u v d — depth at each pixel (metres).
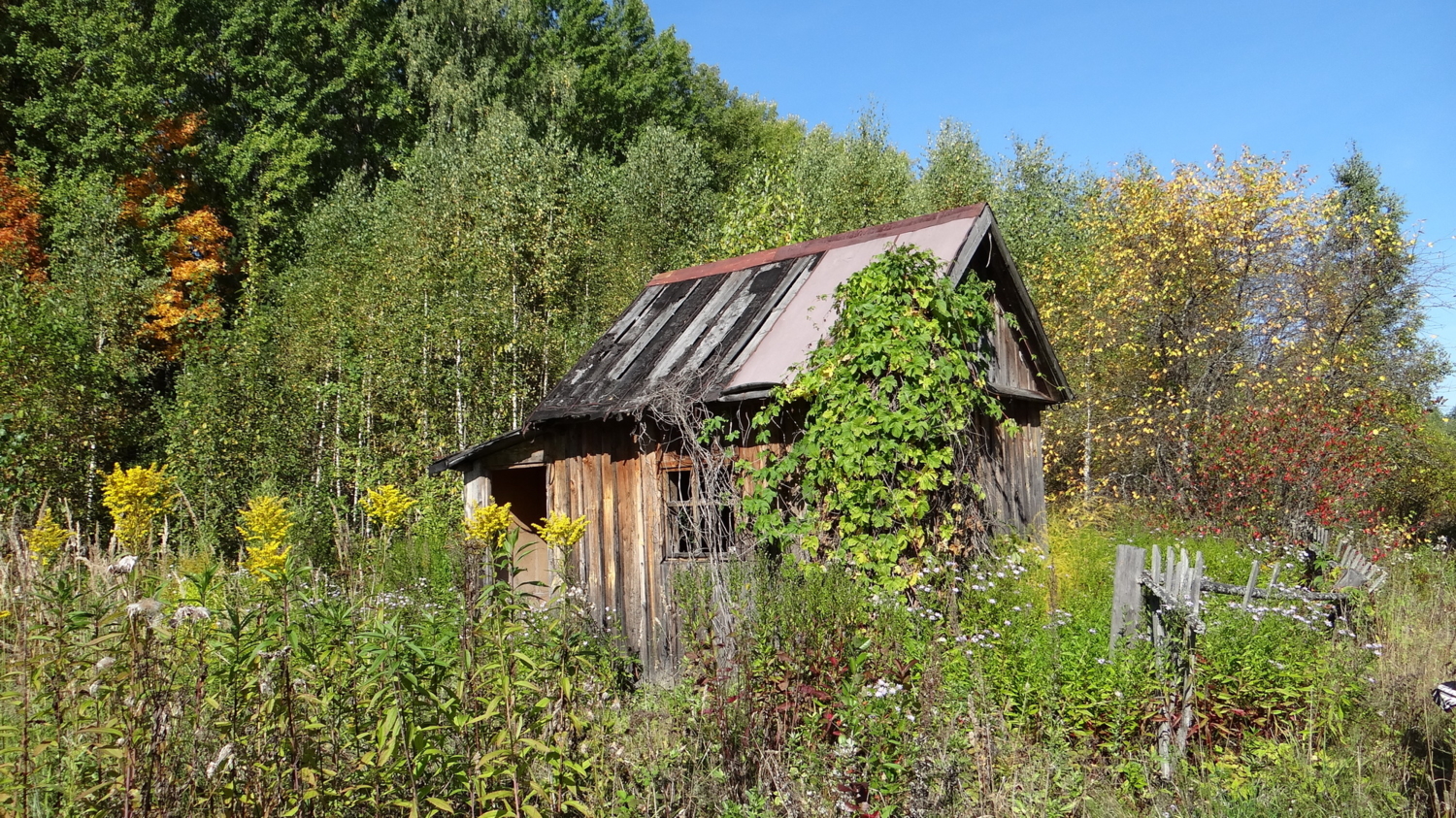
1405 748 5.63
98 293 18.02
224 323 22.95
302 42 28.17
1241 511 13.23
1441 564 11.61
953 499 8.20
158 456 16.89
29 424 13.71
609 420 9.09
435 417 17.73
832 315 8.54
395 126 29.75
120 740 3.48
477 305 18.52
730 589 6.98
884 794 4.52
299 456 16.48
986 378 9.17
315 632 3.80
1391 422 14.80
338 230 22.95
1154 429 16.41
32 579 4.60
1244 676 5.83
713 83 44.09
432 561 10.93
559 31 34.78
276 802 3.53
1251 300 17.23
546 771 3.96
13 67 22.98
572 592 5.17
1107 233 18.78
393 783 3.71
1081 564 8.76
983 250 9.61
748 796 4.58
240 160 24.34
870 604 6.46
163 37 23.67
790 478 7.96
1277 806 4.79
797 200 22.89
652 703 5.97
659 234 25.48
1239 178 17.17
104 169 21.83
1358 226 16.97
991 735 5.25
